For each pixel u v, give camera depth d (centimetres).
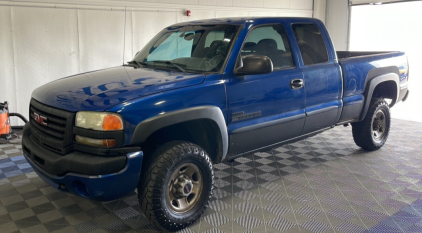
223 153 317
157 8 708
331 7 992
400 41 879
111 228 299
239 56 326
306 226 301
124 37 679
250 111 331
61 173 266
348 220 311
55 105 276
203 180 305
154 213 276
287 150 504
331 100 409
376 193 364
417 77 864
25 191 368
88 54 646
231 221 310
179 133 320
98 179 252
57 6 602
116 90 275
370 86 450
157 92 275
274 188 377
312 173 418
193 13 761
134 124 258
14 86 589
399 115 757
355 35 955
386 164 447
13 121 596
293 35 377
